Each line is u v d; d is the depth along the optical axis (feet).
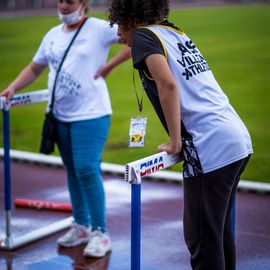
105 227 17.38
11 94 17.26
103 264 16.81
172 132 10.91
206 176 11.33
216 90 11.72
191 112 11.27
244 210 21.44
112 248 17.97
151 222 20.22
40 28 83.87
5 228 19.84
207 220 11.51
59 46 16.71
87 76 16.53
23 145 32.24
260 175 25.94
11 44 71.51
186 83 11.30
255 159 28.17
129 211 21.50
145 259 17.12
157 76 10.82
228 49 63.93
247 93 43.55
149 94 11.41
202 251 11.66
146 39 11.04
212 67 54.39
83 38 16.49
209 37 72.95
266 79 48.39
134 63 11.12
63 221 19.61
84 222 18.12
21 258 17.31
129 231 19.48
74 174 17.67
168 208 21.70
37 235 18.58
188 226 11.81
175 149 11.02
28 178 25.96
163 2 11.60
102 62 16.84
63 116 16.88
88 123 16.66
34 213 21.39
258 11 97.19
